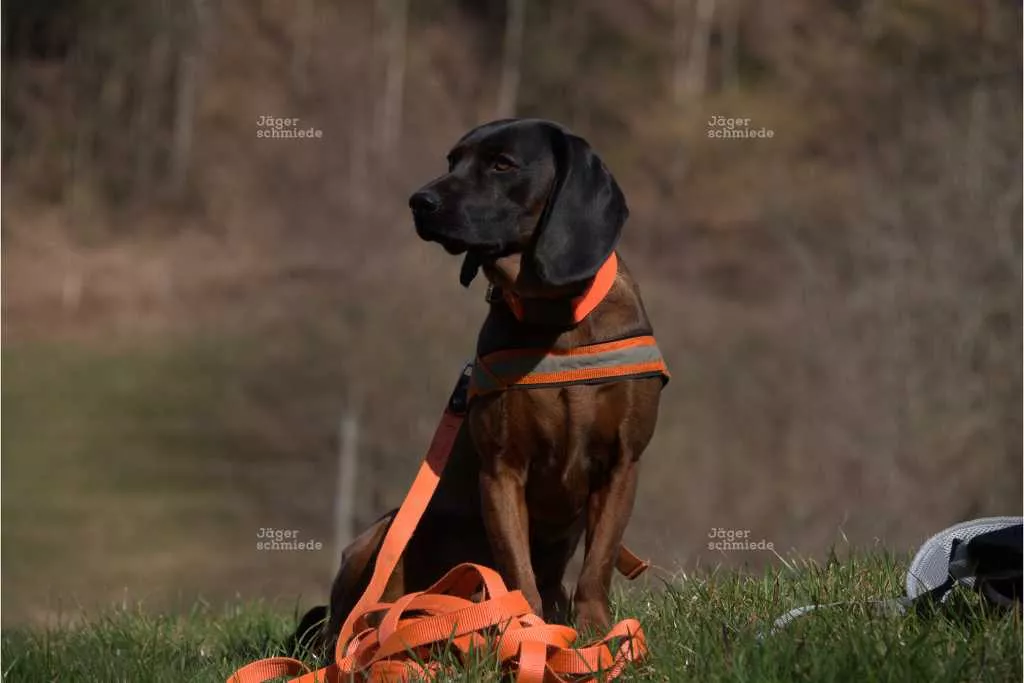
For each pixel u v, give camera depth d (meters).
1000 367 17.69
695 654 3.46
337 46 39.66
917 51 29.16
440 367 21.31
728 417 20.30
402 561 4.41
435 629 3.54
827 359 19.42
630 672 3.44
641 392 4.03
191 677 4.20
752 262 28.53
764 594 4.20
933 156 21.16
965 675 3.19
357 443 21.08
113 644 5.07
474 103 41.19
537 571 4.41
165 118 43.62
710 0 42.19
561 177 3.99
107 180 43.38
